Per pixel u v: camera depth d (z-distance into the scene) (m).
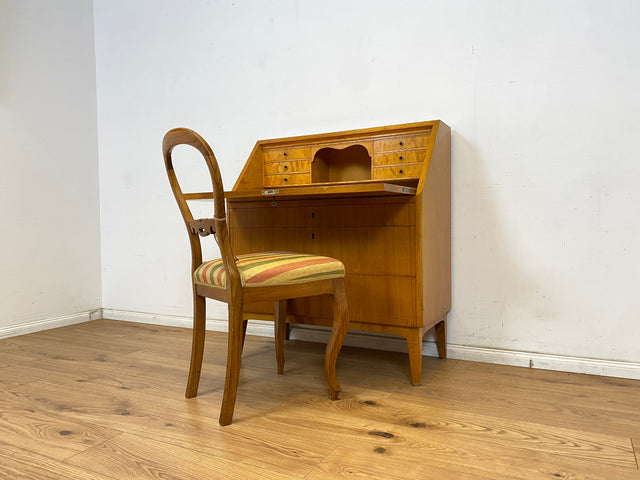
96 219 3.40
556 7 2.10
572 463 1.31
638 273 2.00
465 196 2.31
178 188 1.82
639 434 1.48
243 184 2.48
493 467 1.29
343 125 2.59
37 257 3.04
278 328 2.11
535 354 2.19
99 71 3.39
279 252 2.00
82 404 1.77
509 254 2.23
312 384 1.98
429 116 2.38
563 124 2.11
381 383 1.99
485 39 2.24
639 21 1.96
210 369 2.20
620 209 2.02
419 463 1.31
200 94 3.01
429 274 2.04
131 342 2.71
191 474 1.27
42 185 3.07
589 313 2.09
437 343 2.32
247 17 2.84
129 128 3.28
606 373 2.05
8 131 2.88
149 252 3.23
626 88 1.99
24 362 2.33
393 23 2.44
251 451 1.39
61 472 1.29
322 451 1.39
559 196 2.12
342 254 2.12
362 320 2.08
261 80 2.81
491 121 2.24
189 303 3.11
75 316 3.24
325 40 2.62
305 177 2.54
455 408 1.71
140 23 3.20
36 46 3.04
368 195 2.04
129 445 1.44
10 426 1.59
